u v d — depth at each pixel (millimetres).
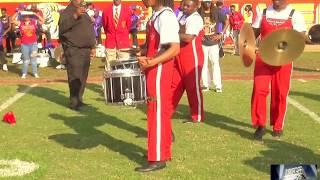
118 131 8688
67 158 7133
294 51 7566
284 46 7543
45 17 23031
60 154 7332
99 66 18406
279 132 8219
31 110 10477
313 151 7402
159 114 6426
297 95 11938
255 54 7895
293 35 7398
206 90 12625
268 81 7984
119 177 6289
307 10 24812
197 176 6316
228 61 19391
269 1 24797
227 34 23156
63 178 6309
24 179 6258
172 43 6211
